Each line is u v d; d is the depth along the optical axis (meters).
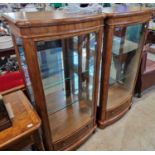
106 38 1.13
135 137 1.54
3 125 0.83
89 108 1.49
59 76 1.30
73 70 1.36
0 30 1.50
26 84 1.20
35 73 0.88
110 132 1.60
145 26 1.38
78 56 1.26
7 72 1.41
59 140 1.25
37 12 1.05
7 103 1.04
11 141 0.78
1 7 1.92
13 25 0.85
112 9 1.24
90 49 1.16
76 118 1.45
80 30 0.93
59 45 1.13
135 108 1.91
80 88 1.46
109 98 1.67
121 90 1.81
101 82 1.35
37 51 0.91
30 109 0.99
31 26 0.75
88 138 1.53
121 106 1.67
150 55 2.50
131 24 1.21
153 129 1.62
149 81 2.04
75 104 1.55
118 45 1.40
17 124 0.87
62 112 1.49
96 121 1.63
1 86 1.25
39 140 0.95
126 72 1.78
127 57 1.68
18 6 1.98
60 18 0.83
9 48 1.42
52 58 1.14
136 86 2.00
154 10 1.38
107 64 1.24
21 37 0.77
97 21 1.00
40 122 0.89
